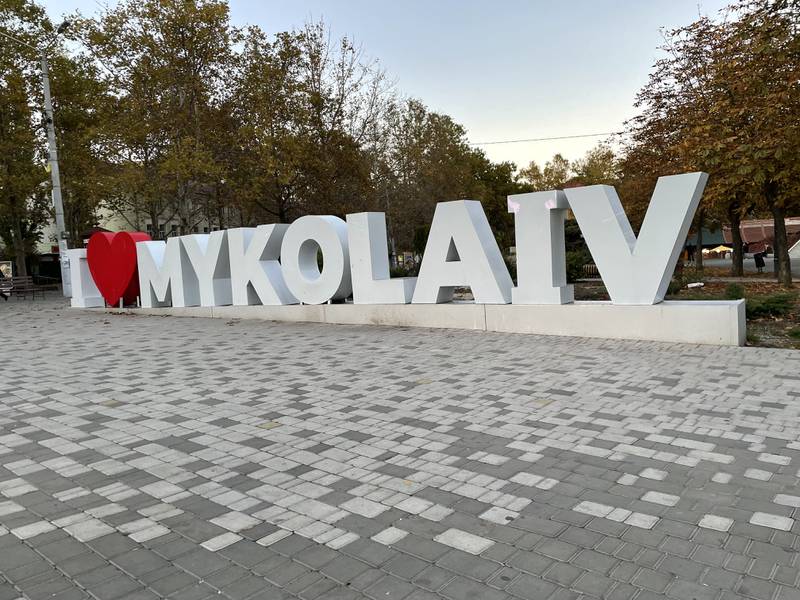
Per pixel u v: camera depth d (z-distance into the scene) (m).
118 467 4.51
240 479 4.21
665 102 21.17
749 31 13.08
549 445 4.64
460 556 3.08
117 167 23.47
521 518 3.47
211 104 22.69
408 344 9.43
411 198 31.61
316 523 3.49
